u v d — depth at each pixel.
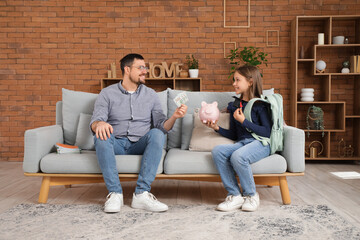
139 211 2.29
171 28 4.75
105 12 4.75
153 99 2.68
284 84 4.74
